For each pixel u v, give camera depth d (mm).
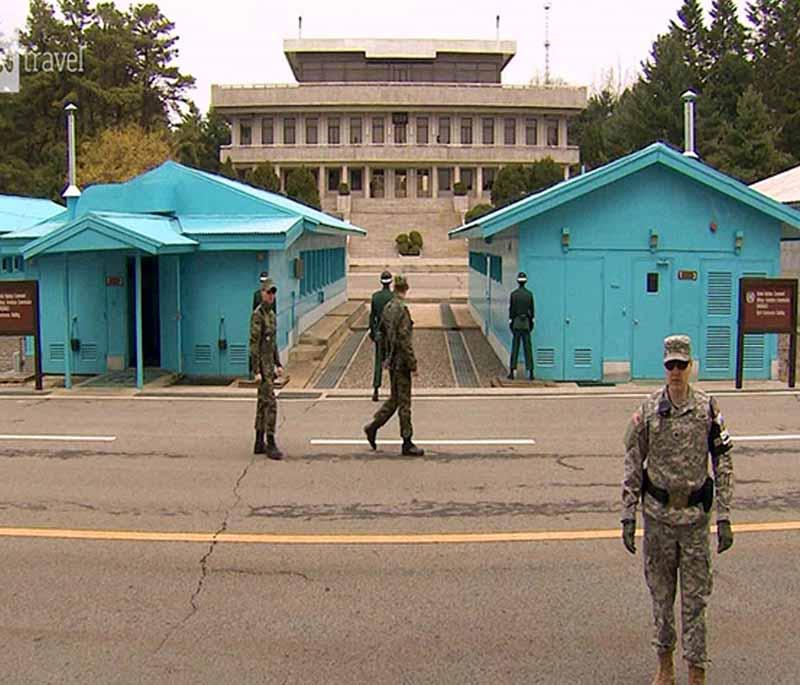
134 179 19453
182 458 10984
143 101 64375
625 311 17781
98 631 5934
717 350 17984
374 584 6746
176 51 67312
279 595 6539
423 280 45469
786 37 69625
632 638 5797
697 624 5027
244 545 7660
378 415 11227
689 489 5059
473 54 78875
